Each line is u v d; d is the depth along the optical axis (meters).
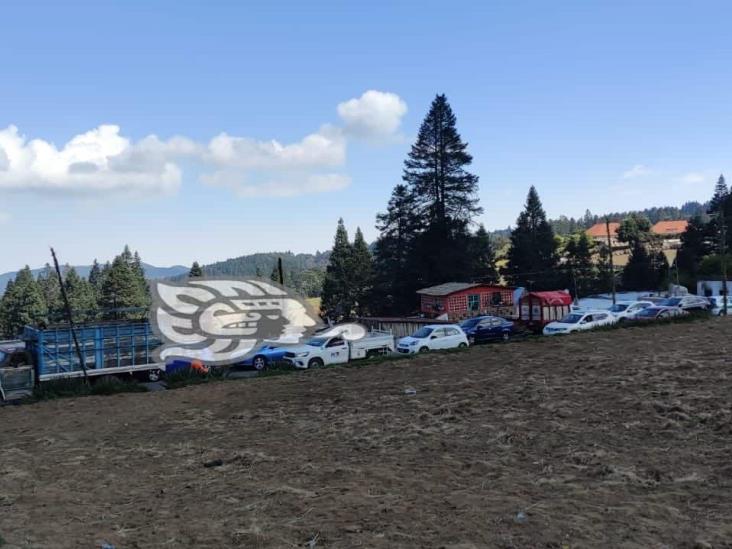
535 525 6.05
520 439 9.77
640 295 62.41
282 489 7.84
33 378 21.11
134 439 12.49
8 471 10.04
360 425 11.94
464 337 30.31
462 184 64.88
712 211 88.00
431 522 6.28
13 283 82.44
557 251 80.94
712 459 8.09
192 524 6.69
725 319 30.16
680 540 5.57
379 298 68.12
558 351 21.39
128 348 22.52
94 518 7.18
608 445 9.09
